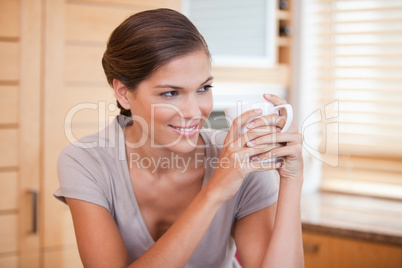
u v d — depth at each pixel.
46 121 2.08
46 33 2.05
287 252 1.11
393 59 2.50
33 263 2.10
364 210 2.31
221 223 1.24
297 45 2.75
